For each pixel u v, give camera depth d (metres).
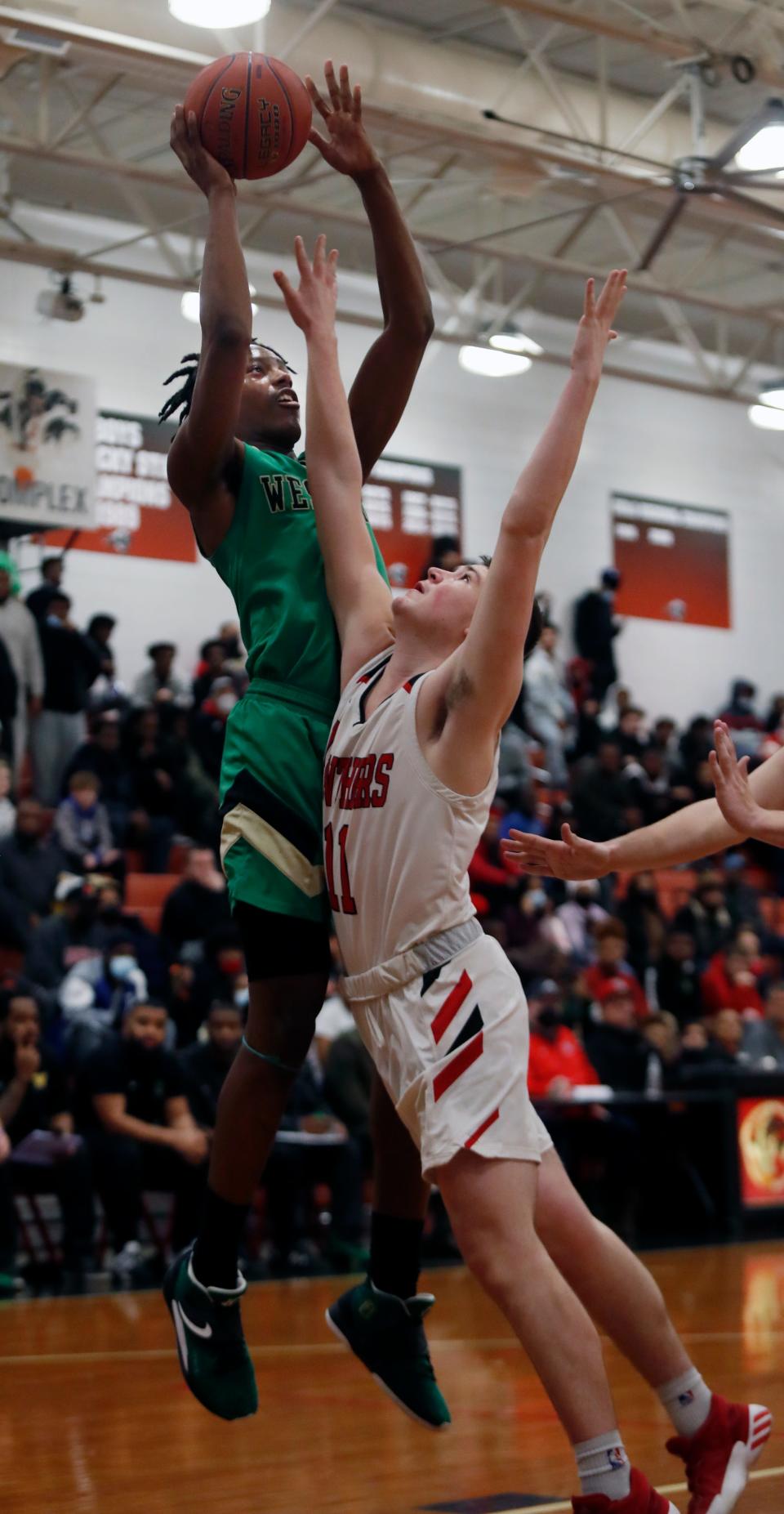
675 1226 9.88
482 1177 2.54
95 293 12.38
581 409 2.59
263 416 3.13
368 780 2.68
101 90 10.86
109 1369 5.34
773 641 18.03
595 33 10.26
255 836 2.86
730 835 3.12
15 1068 7.91
